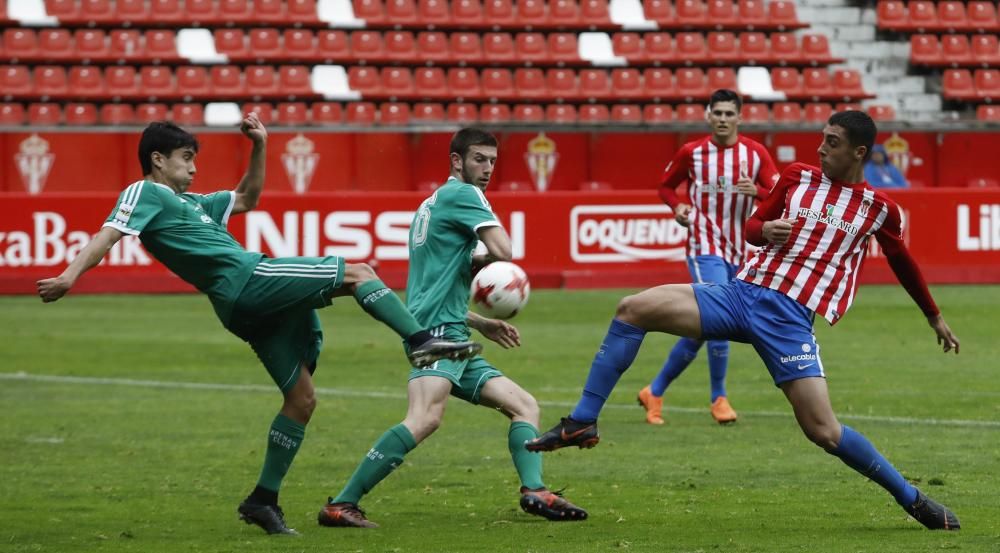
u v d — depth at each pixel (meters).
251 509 21.95
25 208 63.12
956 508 23.53
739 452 30.30
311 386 22.08
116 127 76.12
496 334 23.27
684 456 29.83
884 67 91.25
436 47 86.50
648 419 34.69
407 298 22.91
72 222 63.50
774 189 21.98
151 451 30.81
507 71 84.94
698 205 35.47
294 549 20.41
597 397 21.70
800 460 29.20
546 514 22.64
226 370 44.53
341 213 64.19
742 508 23.86
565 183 80.44
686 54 88.38
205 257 20.97
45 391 40.19
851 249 21.62
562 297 63.50
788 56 88.81
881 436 31.81
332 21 86.69
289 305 20.95
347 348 49.81
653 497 25.05
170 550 20.42
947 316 57.00
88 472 28.20
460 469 28.52
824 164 21.62
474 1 88.38
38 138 75.31
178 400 38.59
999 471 27.34
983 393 38.66
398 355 48.12
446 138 79.19
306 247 63.91
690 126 81.12
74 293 64.94
